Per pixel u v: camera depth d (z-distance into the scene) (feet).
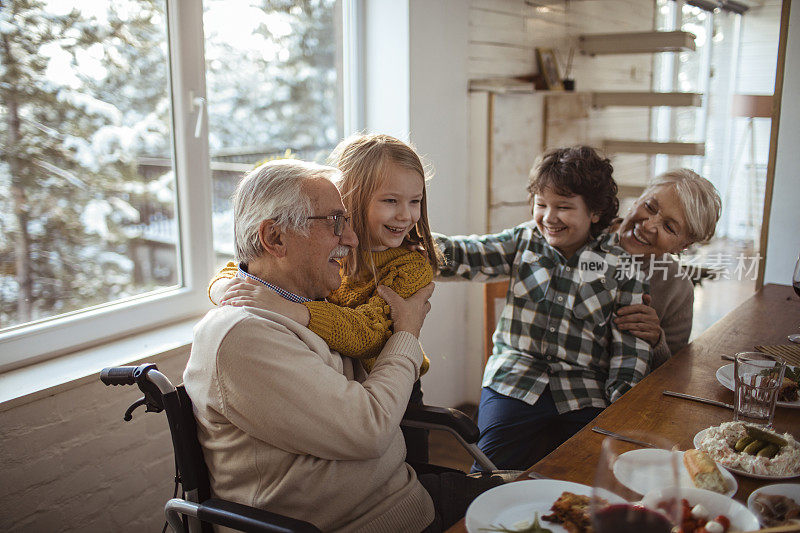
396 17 8.46
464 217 9.82
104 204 6.18
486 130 9.57
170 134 6.68
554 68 11.25
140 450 5.86
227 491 3.98
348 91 8.84
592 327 5.82
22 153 5.52
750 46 19.22
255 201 4.08
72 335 5.85
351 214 4.81
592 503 2.61
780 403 4.54
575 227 5.74
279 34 7.80
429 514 4.30
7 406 4.84
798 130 7.82
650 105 12.08
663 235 6.09
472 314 10.16
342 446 3.76
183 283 6.95
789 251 8.14
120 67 6.16
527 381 5.87
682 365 5.35
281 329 3.85
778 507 3.16
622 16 14.05
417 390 5.29
